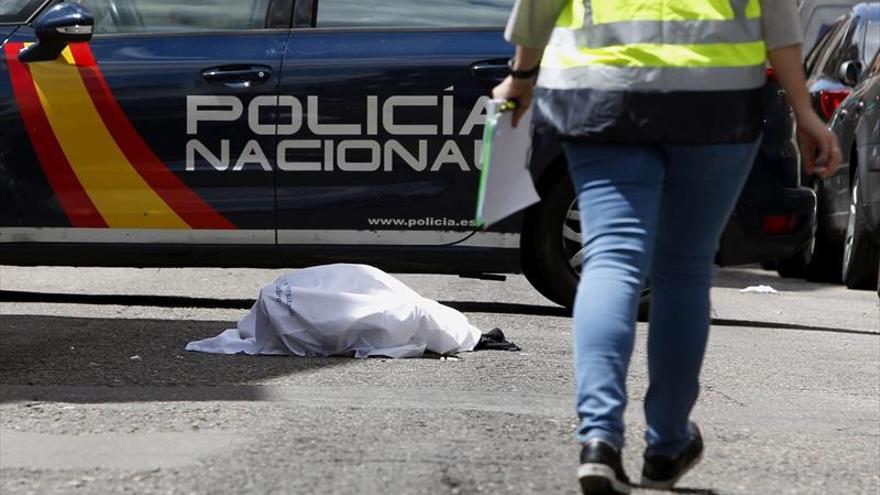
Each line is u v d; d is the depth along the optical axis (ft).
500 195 30.40
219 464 32.91
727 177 29.25
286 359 49.16
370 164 60.75
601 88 28.37
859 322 69.31
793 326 66.13
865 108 78.89
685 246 29.76
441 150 60.64
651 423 30.76
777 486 33.09
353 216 61.00
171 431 36.52
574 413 40.52
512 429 37.47
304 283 50.31
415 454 34.04
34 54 61.46
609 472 27.71
